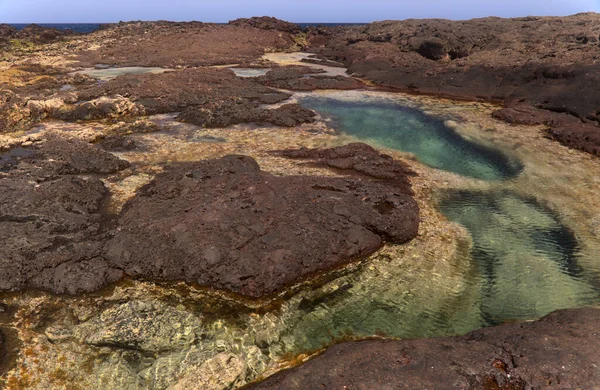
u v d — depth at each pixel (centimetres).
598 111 2166
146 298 941
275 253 1016
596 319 768
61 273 973
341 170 1650
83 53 4506
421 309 925
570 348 664
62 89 2944
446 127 2248
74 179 1404
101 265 1005
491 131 2166
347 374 645
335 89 3266
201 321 877
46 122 2230
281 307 926
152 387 707
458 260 1102
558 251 1141
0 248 1024
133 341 791
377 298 959
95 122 2245
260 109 2422
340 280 1019
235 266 986
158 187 1373
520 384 609
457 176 1630
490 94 2897
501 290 988
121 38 5388
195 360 750
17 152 1720
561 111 2366
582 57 2778
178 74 3266
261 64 4441
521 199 1438
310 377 648
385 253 1125
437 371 638
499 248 1158
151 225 1105
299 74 3694
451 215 1334
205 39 5325
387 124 2300
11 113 2112
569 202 1404
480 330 784
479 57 3428
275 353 804
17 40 5297
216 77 3284
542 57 3056
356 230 1131
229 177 1418
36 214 1179
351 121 2353
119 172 1576
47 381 725
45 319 869
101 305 915
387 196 1331
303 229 1108
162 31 5700
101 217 1238
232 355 735
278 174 1587
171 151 1823
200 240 1045
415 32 4553
